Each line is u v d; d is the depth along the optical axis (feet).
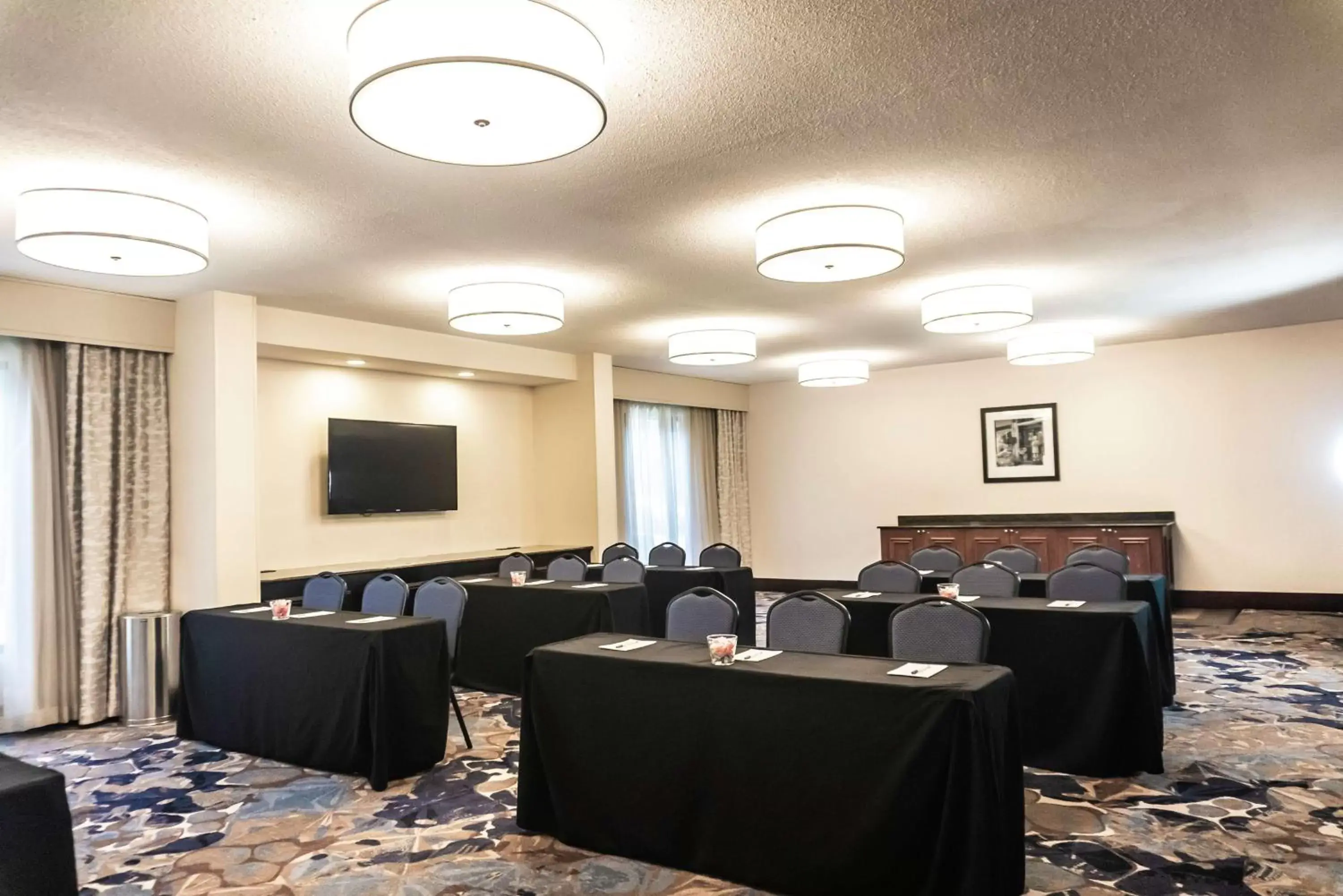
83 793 13.03
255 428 18.67
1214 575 27.50
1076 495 29.68
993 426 31.19
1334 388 25.77
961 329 19.71
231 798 12.67
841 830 8.79
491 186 12.21
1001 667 9.39
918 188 12.76
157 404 18.65
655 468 32.35
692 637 12.98
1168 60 9.01
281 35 8.04
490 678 19.47
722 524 34.86
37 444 17.07
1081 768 12.85
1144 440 28.63
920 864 8.38
